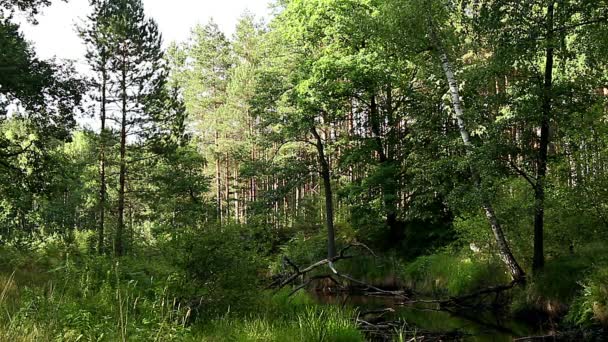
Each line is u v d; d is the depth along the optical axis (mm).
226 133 41531
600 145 12273
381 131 23359
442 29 14977
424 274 17797
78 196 28766
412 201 20859
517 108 12469
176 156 25781
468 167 13867
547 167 12984
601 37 11031
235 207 40969
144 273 9891
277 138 23391
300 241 25641
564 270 12047
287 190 23250
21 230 24891
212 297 10180
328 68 20641
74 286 9078
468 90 13773
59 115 16375
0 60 13719
